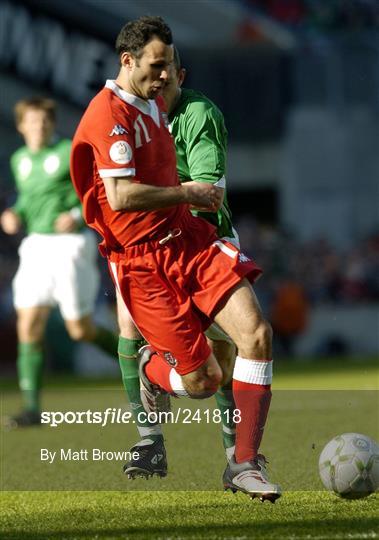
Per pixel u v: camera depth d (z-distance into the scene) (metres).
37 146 34.53
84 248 34.38
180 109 19.48
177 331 18.33
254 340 17.77
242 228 90.31
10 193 83.38
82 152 18.36
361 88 93.62
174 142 19.50
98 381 53.12
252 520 16.56
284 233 90.19
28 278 33.88
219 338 19.62
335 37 92.50
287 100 94.25
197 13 91.25
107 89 18.16
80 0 84.94
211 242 18.48
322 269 82.75
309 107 94.12
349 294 80.75
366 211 94.56
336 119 94.06
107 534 15.68
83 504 19.28
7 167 85.38
